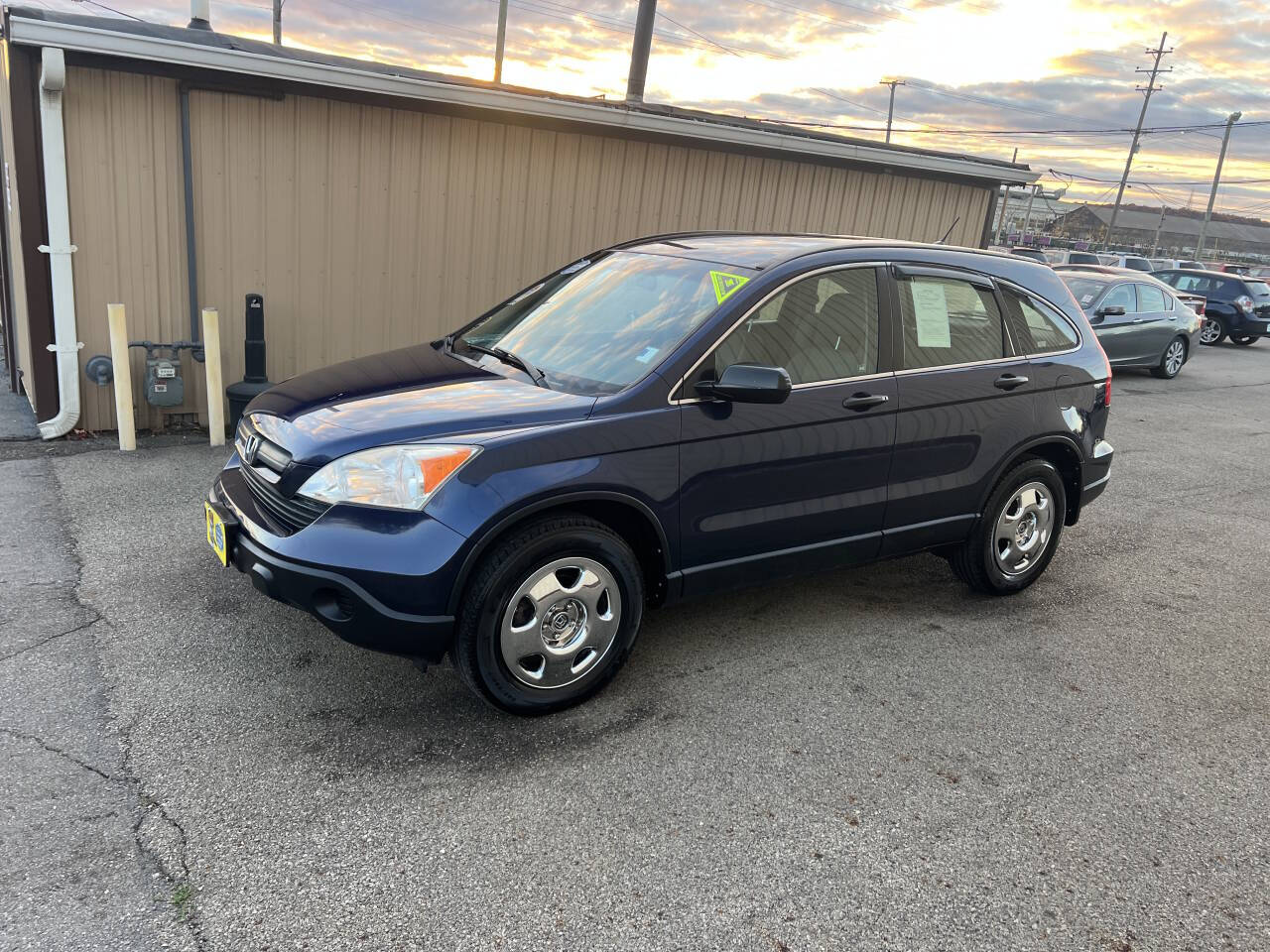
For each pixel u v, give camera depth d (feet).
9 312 27.37
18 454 21.15
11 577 14.40
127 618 13.26
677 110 30.76
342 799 9.55
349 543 10.03
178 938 7.63
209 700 11.28
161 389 22.43
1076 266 49.21
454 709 11.39
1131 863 9.34
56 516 17.21
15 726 10.47
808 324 12.77
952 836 9.57
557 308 13.89
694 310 12.28
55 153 20.84
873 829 9.61
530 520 10.70
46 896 7.97
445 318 27.58
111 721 10.70
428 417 10.77
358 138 24.85
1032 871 9.12
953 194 37.45
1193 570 18.20
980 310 14.84
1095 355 16.29
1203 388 45.11
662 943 7.89
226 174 23.36
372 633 10.18
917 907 8.52
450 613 10.23
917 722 11.80
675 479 11.48
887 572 17.16
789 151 31.83
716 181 31.40
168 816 9.12
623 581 11.43
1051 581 17.17
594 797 9.83
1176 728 12.08
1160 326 45.37
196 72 22.15
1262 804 10.49
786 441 12.31
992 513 15.03
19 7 19.79
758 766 10.60
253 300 22.75
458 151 26.37
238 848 8.74
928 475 13.99
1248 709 12.69
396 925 7.91
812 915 8.34
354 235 25.52
